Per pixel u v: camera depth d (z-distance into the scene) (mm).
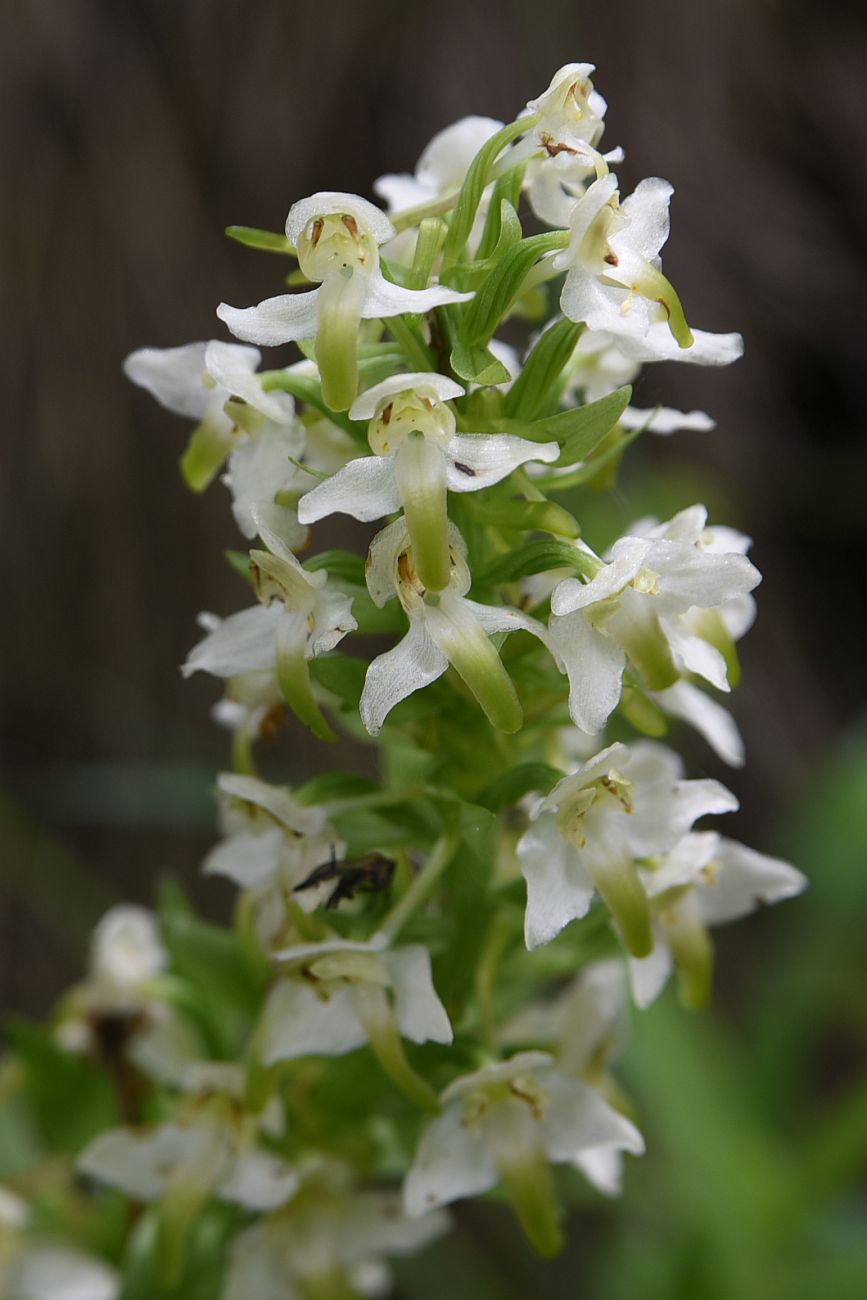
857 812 392
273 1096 273
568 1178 380
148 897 545
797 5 600
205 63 527
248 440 255
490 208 243
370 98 534
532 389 246
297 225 239
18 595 533
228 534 538
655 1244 357
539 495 246
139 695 538
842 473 622
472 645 238
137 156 525
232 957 278
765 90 589
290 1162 278
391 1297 452
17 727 539
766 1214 331
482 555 251
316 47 529
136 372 262
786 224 594
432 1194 258
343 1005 258
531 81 538
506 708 237
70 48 521
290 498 254
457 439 238
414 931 260
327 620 242
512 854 276
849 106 598
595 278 240
